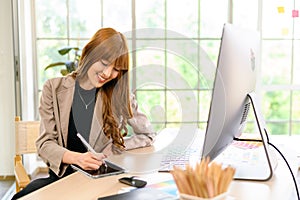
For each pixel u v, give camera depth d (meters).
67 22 3.90
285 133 4.04
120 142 1.73
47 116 1.71
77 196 1.19
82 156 1.49
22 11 3.65
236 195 1.16
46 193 1.22
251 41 1.44
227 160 1.50
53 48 3.93
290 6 3.84
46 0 3.87
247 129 3.57
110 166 1.45
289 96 3.98
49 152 1.58
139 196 1.15
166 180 1.30
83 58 1.66
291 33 3.88
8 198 3.16
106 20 3.88
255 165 1.44
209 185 0.91
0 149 3.67
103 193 1.21
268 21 3.87
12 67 3.61
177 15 3.88
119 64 1.63
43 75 3.96
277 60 3.93
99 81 1.63
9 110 3.65
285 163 1.52
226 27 1.19
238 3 3.85
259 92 3.87
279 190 1.21
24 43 3.68
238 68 1.26
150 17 3.88
